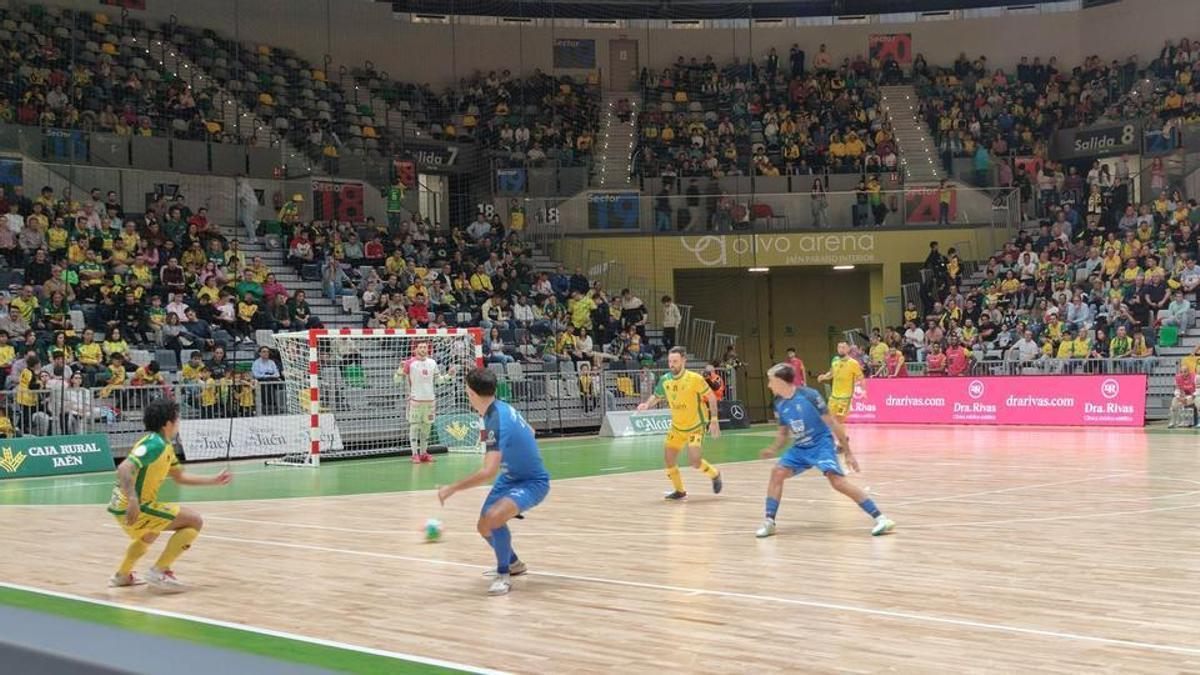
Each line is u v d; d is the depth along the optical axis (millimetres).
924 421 27281
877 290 32688
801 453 10297
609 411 26719
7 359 20922
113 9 31406
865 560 8898
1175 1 35625
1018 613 6902
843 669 5688
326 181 30656
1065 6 37438
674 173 34156
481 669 5777
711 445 22297
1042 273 29734
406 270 28656
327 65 34438
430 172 34156
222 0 33406
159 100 29797
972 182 33062
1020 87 36781
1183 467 15883
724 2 38031
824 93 36844
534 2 37281
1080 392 25047
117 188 27688
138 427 21281
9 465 18781
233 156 29750
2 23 28750
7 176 25688
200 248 26438
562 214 32094
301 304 26109
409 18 36531
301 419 22047
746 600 7430
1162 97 34688
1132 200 32375
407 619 7039
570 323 29406
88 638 5637
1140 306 27672
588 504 13062
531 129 35094
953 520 11086
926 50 38000
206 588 8234
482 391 7934
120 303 23547
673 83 37281
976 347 28203
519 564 8516
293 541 10617
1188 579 7938
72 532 11578
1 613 6273
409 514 12625
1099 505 12078
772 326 35781
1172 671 5551
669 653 6078
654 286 31828
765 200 32000
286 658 6035
